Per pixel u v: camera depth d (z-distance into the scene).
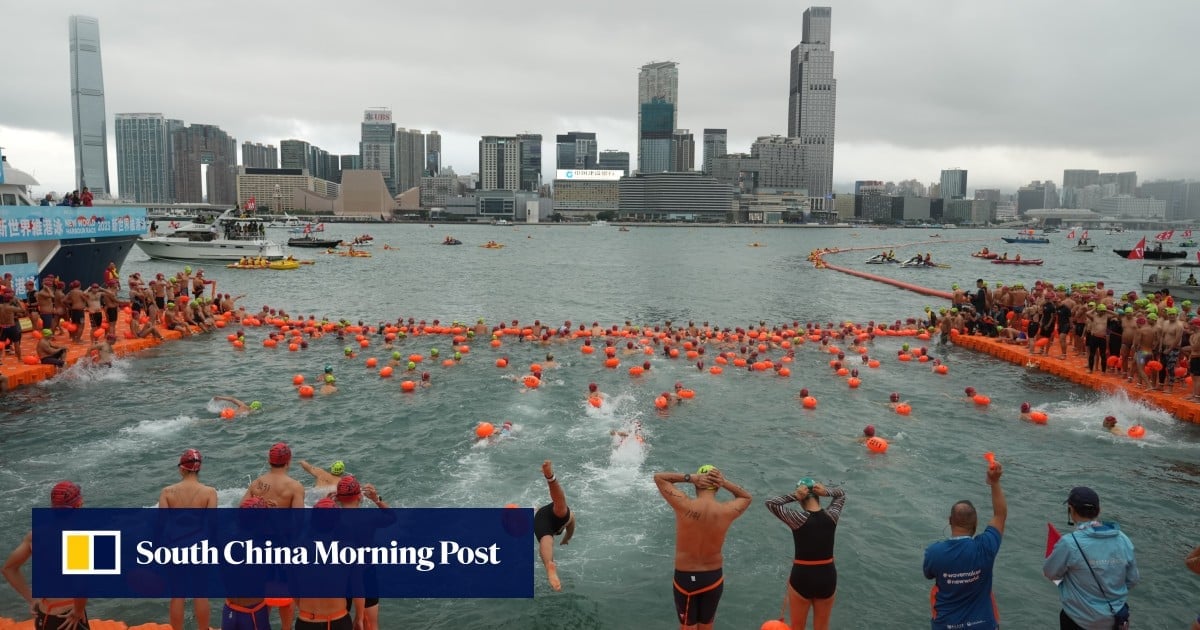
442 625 10.21
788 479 15.84
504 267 88.06
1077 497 7.58
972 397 22.66
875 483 15.61
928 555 7.53
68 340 28.11
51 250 36.16
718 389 23.81
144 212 44.91
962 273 82.88
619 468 16.22
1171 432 19.12
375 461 16.58
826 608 8.44
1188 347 22.47
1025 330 31.00
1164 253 83.25
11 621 9.34
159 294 34.06
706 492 8.32
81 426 18.78
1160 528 13.34
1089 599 7.31
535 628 10.15
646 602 10.79
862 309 49.12
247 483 15.19
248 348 29.97
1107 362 24.98
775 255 122.81
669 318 44.38
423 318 43.19
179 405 21.02
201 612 8.95
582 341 32.28
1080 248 143.50
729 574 11.58
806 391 22.58
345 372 25.66
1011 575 11.66
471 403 21.56
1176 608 10.62
